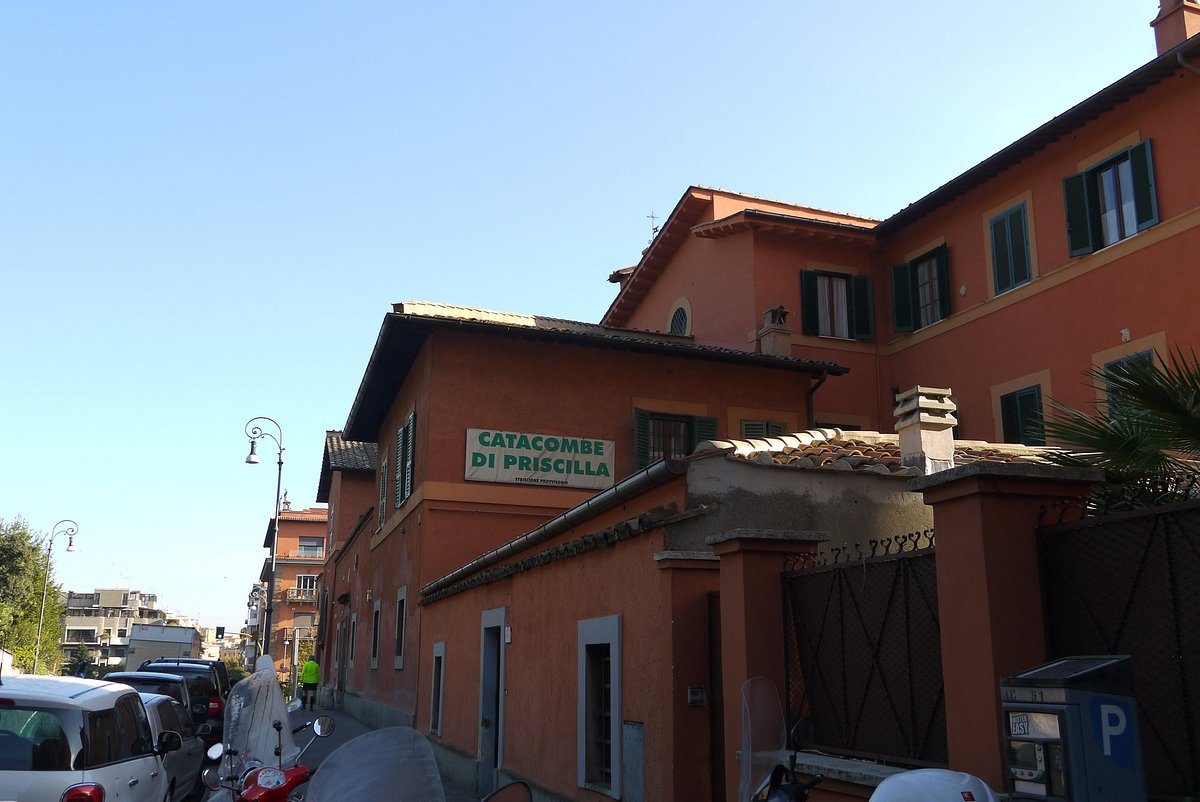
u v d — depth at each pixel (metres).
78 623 130.12
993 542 4.32
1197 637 3.67
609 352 19.14
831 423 21.53
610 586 8.67
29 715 7.04
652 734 7.47
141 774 7.84
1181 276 15.61
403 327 17.91
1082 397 17.20
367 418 24.88
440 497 17.48
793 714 6.02
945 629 4.51
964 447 10.50
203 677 17.19
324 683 40.38
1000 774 4.08
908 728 5.05
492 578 12.72
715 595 7.18
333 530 39.81
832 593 5.78
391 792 5.10
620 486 8.48
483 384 18.17
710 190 23.81
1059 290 17.95
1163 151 16.11
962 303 20.42
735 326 22.17
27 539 54.91
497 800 4.80
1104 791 3.32
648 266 26.31
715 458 7.88
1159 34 17.95
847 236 22.42
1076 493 4.48
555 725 9.97
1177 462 5.77
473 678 13.81
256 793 6.92
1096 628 4.06
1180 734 3.70
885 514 8.23
